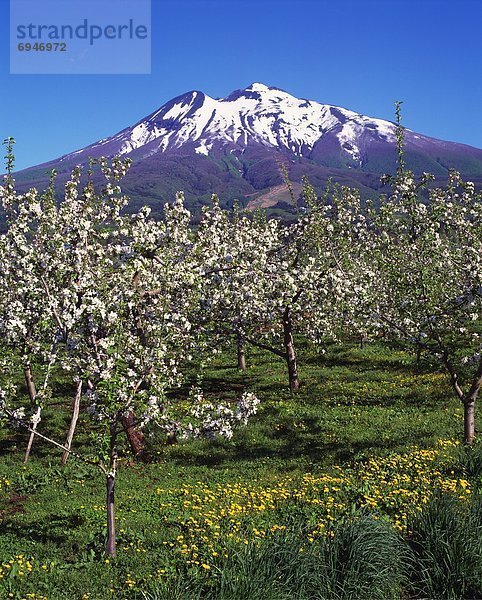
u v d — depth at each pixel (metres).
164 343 12.84
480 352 16.91
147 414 11.83
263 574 8.88
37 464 17.75
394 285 17.62
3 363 16.78
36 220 15.64
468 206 19.39
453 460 14.75
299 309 24.78
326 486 13.90
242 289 22.19
